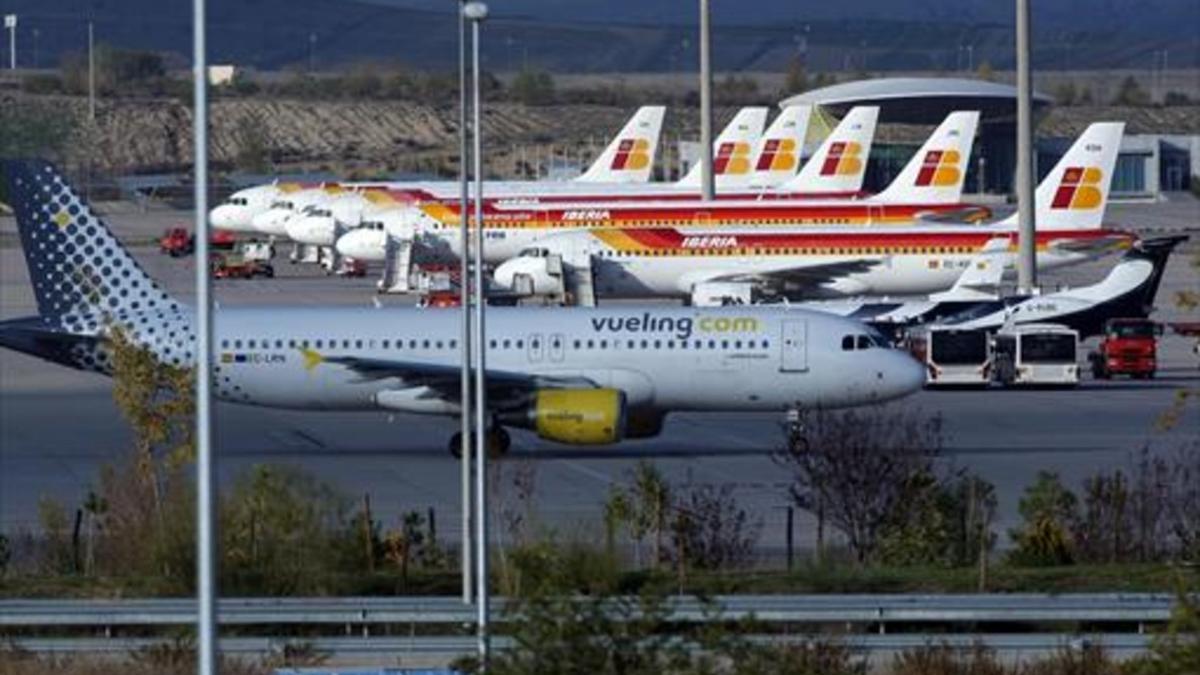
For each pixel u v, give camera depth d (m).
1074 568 138.62
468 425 130.62
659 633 80.00
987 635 117.81
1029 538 144.75
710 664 80.56
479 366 125.12
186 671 108.75
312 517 141.75
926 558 144.88
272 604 122.38
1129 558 145.62
